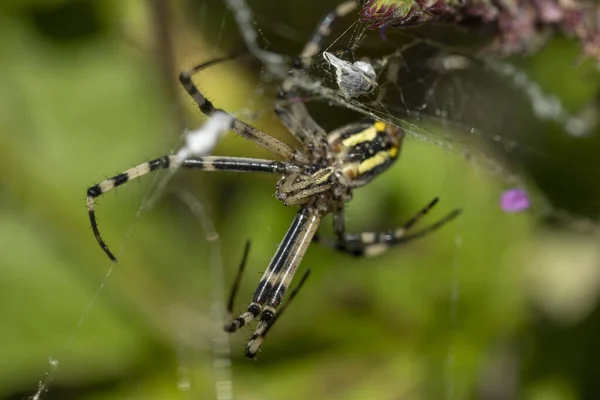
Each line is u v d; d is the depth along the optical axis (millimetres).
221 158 214
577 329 235
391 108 211
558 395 233
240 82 238
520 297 237
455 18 202
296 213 217
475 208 236
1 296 237
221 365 237
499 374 236
